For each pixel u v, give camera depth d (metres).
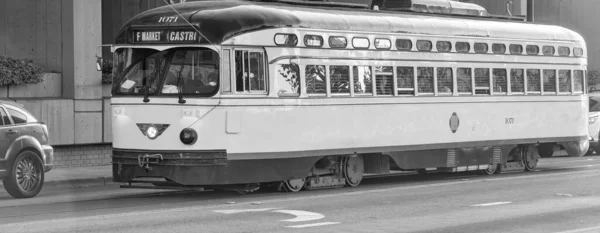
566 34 25.75
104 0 28.58
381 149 20.44
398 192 18.80
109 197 18.38
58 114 25.34
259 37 17.95
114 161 18.06
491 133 23.25
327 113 19.23
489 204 16.77
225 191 19.20
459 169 22.56
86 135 25.98
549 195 18.38
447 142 22.03
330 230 13.21
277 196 18.02
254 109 17.89
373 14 20.80
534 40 24.59
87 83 26.05
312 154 18.98
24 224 13.66
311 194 18.39
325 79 19.23
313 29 18.98
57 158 25.62
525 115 24.25
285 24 18.44
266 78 18.12
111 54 28.52
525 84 24.27
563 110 25.45
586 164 29.11
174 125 17.50
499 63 23.47
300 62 18.70
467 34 22.61
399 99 20.80
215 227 13.36
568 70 25.67
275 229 13.22
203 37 17.42
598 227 13.98
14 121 18.33
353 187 20.11
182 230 13.04
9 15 26.67
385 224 13.98
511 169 24.44
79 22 25.89
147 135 17.67
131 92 17.94
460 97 22.34
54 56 26.17
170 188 18.58
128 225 13.55
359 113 19.91
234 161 17.67
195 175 17.39
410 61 21.09
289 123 18.52
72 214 15.09
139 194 19.11
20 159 18.27
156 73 17.83
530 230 13.62
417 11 22.55
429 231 13.35
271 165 18.27
